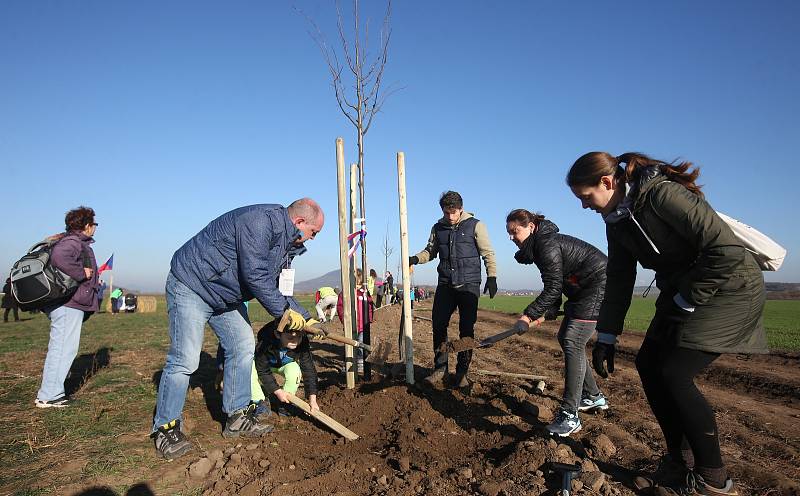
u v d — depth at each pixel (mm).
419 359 8438
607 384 6750
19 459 3814
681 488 3125
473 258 6152
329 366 7742
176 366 4059
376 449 4359
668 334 3021
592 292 4441
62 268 4945
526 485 3326
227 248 3967
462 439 4488
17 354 9008
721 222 2746
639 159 3086
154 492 3367
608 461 3943
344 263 5938
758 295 2879
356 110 8812
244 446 4227
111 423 4676
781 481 3504
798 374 7918
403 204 6004
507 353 10055
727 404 5918
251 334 4566
